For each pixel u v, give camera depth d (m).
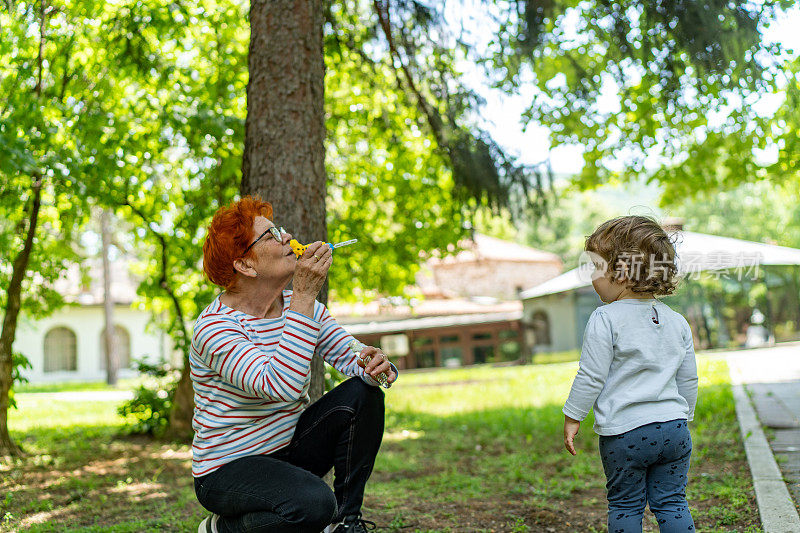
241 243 2.42
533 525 4.05
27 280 8.60
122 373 32.00
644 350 2.72
